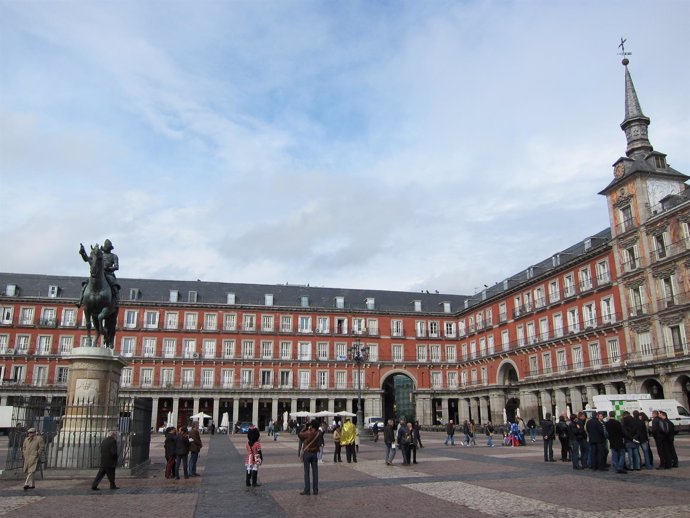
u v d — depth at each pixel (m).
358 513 10.50
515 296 58.38
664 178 41.97
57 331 60.47
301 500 12.12
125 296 64.06
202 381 62.50
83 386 17.19
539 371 52.81
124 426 18.61
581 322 47.44
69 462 16.47
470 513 10.34
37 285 63.19
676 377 36.97
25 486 13.98
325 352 66.62
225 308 65.12
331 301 70.44
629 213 42.41
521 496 12.15
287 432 58.09
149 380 61.28
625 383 41.25
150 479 16.11
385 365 67.75
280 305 67.62
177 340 63.09
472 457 22.47
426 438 40.06
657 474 15.14
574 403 47.16
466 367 68.06
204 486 14.62
